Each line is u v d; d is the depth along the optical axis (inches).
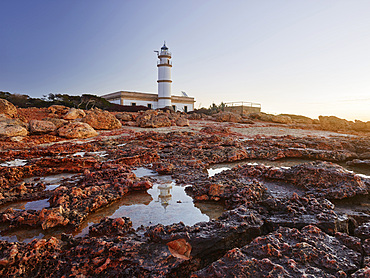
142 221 225.8
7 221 219.3
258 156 499.2
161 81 2153.1
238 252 145.1
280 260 138.3
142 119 980.6
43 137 630.5
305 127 1213.1
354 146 559.8
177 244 166.4
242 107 1812.3
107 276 144.3
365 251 152.7
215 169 421.7
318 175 282.0
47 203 269.4
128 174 328.5
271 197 252.1
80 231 209.5
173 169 393.4
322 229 184.2
